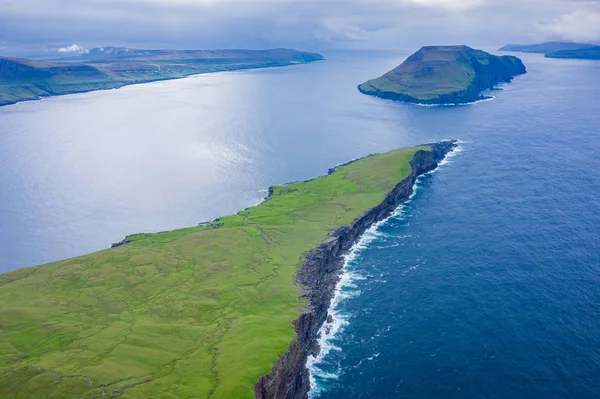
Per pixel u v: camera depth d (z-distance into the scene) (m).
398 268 163.75
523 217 196.38
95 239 199.62
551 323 128.38
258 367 103.38
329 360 122.25
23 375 102.50
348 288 153.62
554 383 108.31
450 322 132.62
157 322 128.25
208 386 99.56
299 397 110.88
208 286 147.25
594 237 174.88
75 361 108.31
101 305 137.75
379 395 109.75
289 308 134.50
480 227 190.25
